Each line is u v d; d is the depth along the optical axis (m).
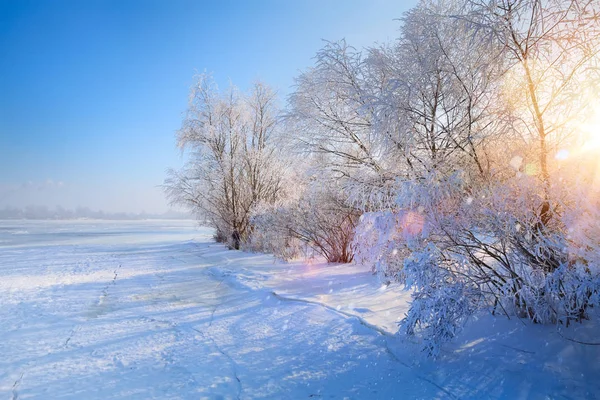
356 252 7.08
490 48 5.06
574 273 3.85
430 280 4.20
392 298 6.68
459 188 4.73
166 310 7.16
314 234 12.50
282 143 10.42
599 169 3.87
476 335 4.55
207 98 20.98
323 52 8.60
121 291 9.18
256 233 17.17
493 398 3.29
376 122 6.71
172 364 4.47
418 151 6.98
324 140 9.18
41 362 4.55
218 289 9.16
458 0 6.44
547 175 4.54
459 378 3.69
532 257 4.27
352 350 4.67
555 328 4.25
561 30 4.62
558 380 3.39
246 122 20.83
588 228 3.59
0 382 3.98
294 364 4.38
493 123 5.85
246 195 19.94
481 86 5.72
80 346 5.14
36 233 44.31
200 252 19.36
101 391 3.77
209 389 3.79
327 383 3.85
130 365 4.45
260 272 10.91
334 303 6.71
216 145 20.48
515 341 4.20
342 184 8.66
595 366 3.48
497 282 4.48
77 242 28.92
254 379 4.01
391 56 7.89
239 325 6.05
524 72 5.14
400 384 3.71
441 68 6.44
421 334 4.67
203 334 5.64
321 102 9.09
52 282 10.67
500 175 5.43
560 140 4.78
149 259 16.58
